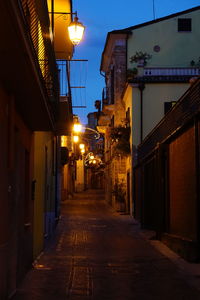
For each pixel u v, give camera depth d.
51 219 18.34
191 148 12.45
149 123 28.97
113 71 35.41
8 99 7.94
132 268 11.40
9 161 7.80
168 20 33.25
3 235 7.33
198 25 33.22
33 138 11.84
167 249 14.70
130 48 33.28
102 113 42.38
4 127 7.45
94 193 68.56
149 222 20.91
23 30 5.93
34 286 9.23
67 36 19.58
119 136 30.34
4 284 7.41
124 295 8.53
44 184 14.98
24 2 6.96
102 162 54.94
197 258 11.89
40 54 9.77
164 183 16.73
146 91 29.06
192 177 12.29
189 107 12.41
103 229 21.27
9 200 7.98
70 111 17.39
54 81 11.70
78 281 9.78
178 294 8.63
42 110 9.52
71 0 17.03
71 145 46.91
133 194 28.14
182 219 13.52
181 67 30.91
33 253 12.04
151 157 19.70
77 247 15.29
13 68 6.91
